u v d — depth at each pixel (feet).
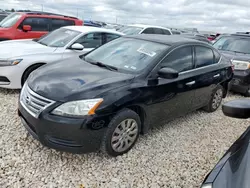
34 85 10.34
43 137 9.43
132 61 12.15
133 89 10.50
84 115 9.18
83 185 8.91
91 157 10.53
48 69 11.74
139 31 33.50
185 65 13.39
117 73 11.28
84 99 9.29
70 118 9.11
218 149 12.34
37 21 25.61
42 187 8.63
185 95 13.43
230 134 14.23
